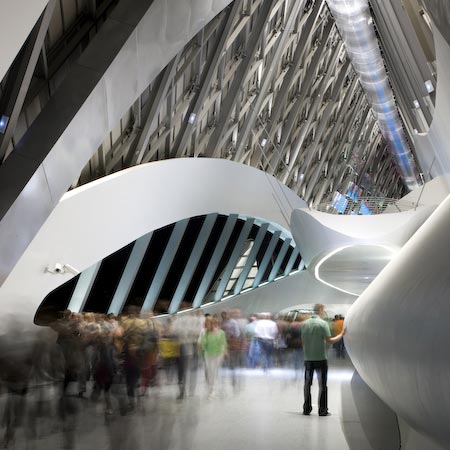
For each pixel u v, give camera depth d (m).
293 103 27.97
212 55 16.42
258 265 29.41
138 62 8.32
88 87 7.68
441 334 2.14
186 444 6.19
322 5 24.66
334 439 6.37
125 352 8.55
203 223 21.69
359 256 16.50
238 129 22.62
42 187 7.98
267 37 20.84
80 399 9.34
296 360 17.47
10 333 6.42
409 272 3.20
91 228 14.33
